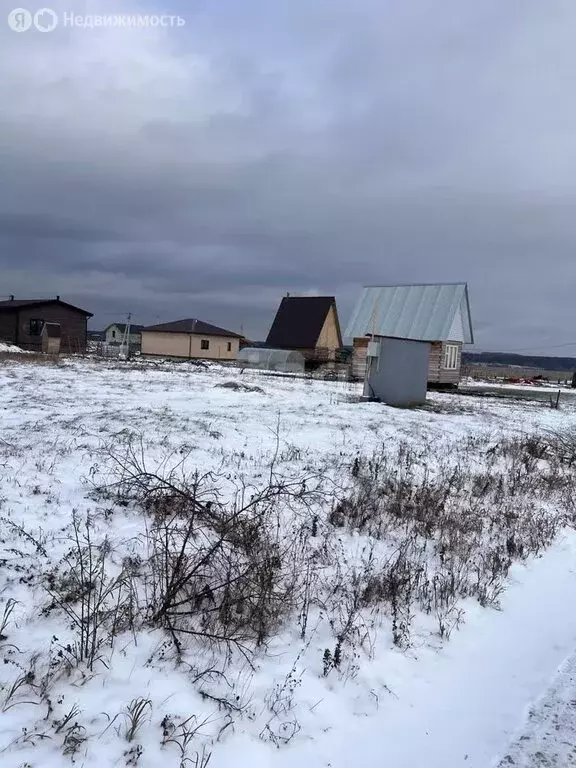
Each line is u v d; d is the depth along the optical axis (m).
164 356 55.06
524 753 3.45
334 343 59.72
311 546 5.93
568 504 9.26
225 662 4.01
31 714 3.25
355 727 3.65
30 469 7.36
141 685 3.63
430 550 6.64
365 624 4.78
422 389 21.00
